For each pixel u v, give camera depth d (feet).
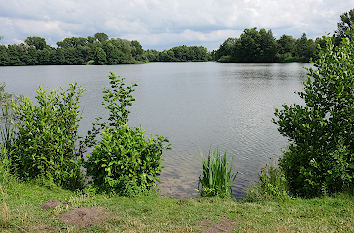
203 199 26.99
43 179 27.14
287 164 29.32
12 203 22.39
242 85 168.86
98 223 19.67
